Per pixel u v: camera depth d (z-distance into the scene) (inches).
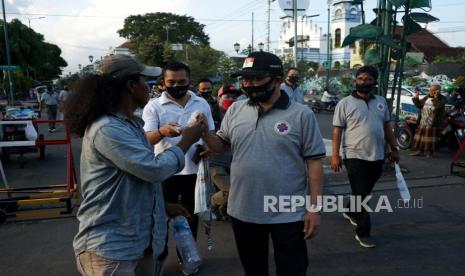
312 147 98.8
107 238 75.9
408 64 1037.2
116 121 76.2
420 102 366.3
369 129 165.6
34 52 1699.1
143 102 83.2
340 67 1745.8
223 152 109.6
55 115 614.2
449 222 200.2
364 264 157.1
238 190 103.8
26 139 339.6
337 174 291.6
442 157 358.6
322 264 157.6
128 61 79.1
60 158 385.4
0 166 244.4
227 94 228.2
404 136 394.6
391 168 293.7
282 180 99.0
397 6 273.3
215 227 195.8
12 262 163.2
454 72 1072.8
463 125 361.1
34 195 225.5
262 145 99.9
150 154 76.4
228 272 151.5
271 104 101.6
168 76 140.2
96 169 76.0
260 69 96.0
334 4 1855.3
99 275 76.2
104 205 76.2
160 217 83.9
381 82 293.6
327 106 884.0
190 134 86.3
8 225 202.8
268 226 102.0
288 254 100.4
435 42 1831.9
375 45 296.8
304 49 2047.2
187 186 148.6
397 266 155.0
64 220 208.8
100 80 76.8
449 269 152.1
